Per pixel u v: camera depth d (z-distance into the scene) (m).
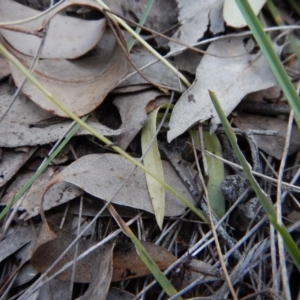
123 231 0.48
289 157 0.54
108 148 0.50
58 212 0.50
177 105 0.52
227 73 0.53
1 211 0.50
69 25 0.52
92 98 0.51
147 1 0.57
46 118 0.51
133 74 0.53
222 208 0.51
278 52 0.56
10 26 0.51
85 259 0.48
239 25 0.54
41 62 0.51
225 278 0.48
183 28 0.56
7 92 0.52
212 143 0.52
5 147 0.50
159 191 0.50
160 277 0.47
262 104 0.54
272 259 0.48
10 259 0.50
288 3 0.61
